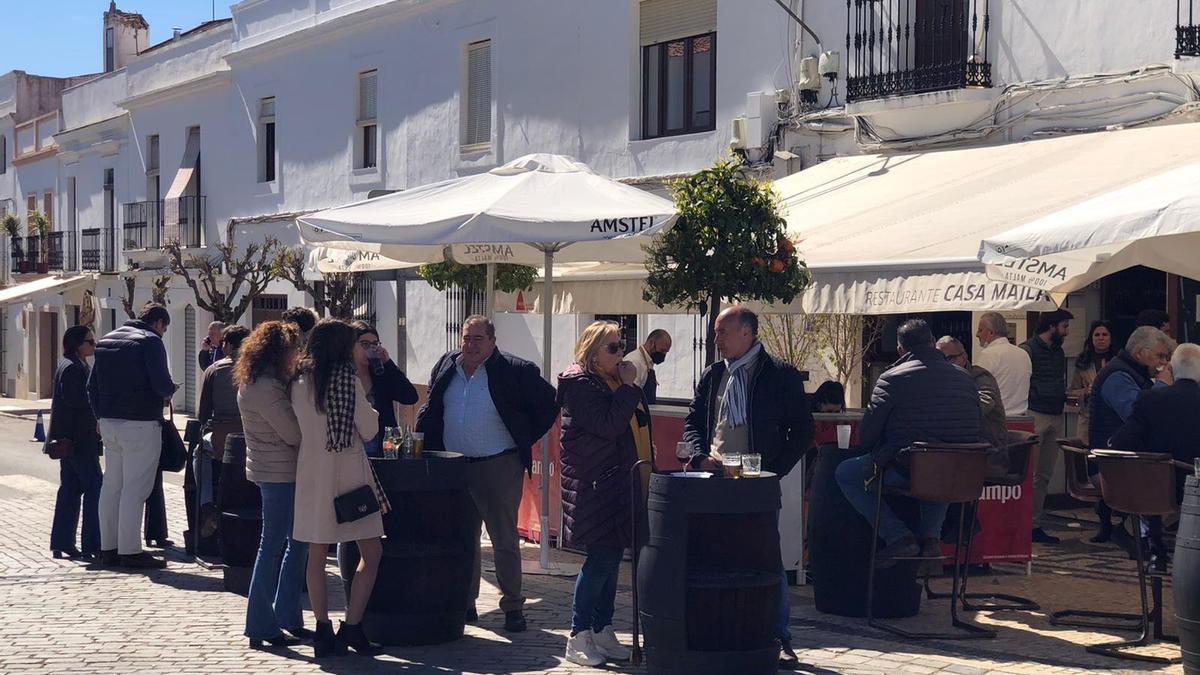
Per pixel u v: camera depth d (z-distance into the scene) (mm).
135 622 8602
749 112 15672
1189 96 11812
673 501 6773
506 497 8227
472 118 20734
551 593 9422
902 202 11758
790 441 7691
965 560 8641
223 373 10414
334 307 22062
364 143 23562
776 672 6902
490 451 8281
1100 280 13242
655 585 6809
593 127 18109
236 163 27734
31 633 8281
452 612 7953
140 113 32656
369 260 14273
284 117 25766
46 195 41031
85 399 11070
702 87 16766
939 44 13898
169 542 11984
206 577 10234
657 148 17078
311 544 7574
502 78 19766
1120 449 7930
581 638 7398
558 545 11234
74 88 38562
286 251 22500
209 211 28891
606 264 12992
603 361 7395
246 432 7914
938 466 7637
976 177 11930
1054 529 12000
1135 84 12211
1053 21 12922
